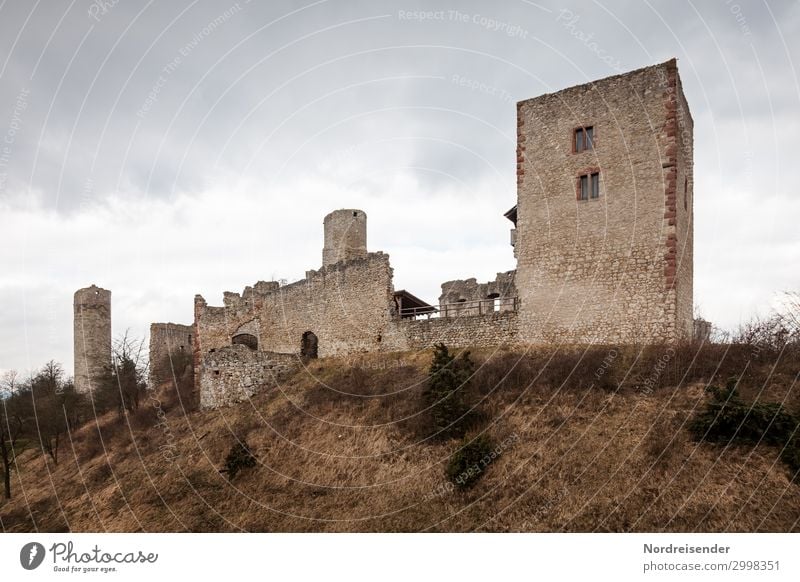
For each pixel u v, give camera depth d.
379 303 34.12
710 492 16.56
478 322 30.33
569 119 28.77
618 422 20.41
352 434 24.61
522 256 29.39
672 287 25.50
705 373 21.77
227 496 23.03
